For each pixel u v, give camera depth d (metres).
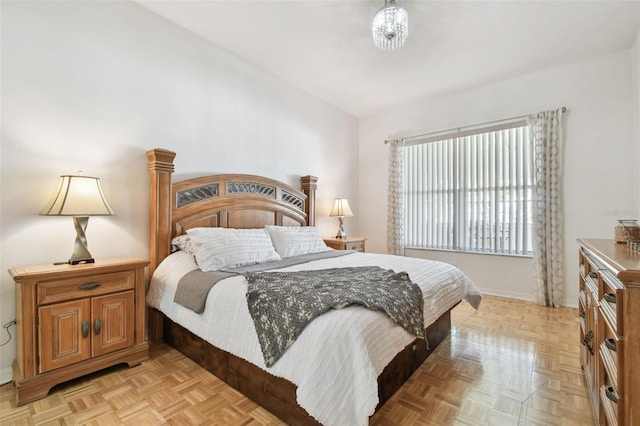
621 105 3.07
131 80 2.42
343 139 4.77
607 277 1.22
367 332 1.32
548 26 2.63
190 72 2.80
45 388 1.68
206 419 1.51
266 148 3.52
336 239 4.13
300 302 1.48
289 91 3.82
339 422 1.17
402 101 4.40
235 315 1.69
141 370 1.99
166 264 2.38
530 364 2.07
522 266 3.64
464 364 2.07
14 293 1.87
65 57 2.09
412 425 1.47
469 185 4.02
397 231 4.54
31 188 1.95
